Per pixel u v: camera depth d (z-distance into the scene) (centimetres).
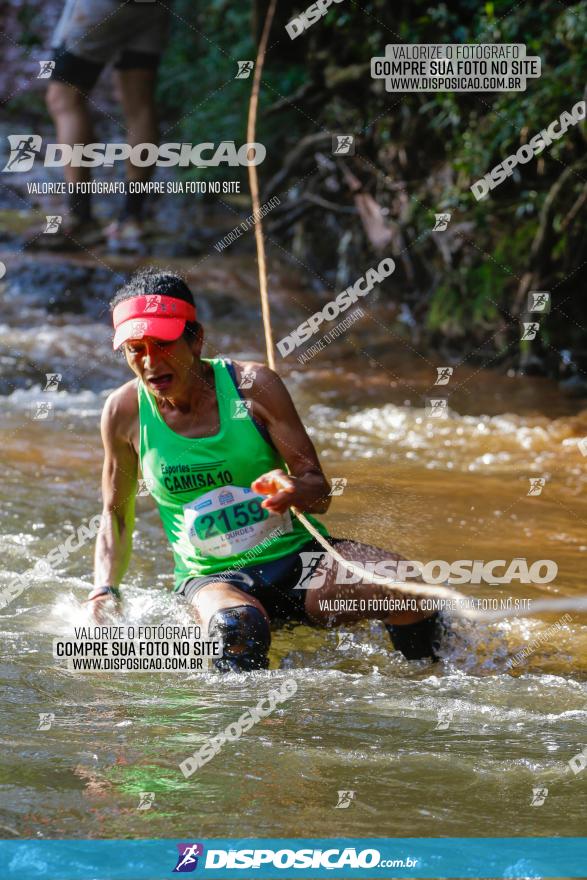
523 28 1187
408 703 456
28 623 550
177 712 440
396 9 1339
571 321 1209
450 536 703
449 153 1335
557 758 398
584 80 1125
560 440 965
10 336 1284
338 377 1198
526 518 750
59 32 1550
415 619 524
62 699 454
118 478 550
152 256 1591
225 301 1462
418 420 1026
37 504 764
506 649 534
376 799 364
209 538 534
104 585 539
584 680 496
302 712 442
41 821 345
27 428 989
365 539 677
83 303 1417
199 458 526
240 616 494
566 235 1174
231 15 1897
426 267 1410
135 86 1573
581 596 612
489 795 369
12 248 1547
